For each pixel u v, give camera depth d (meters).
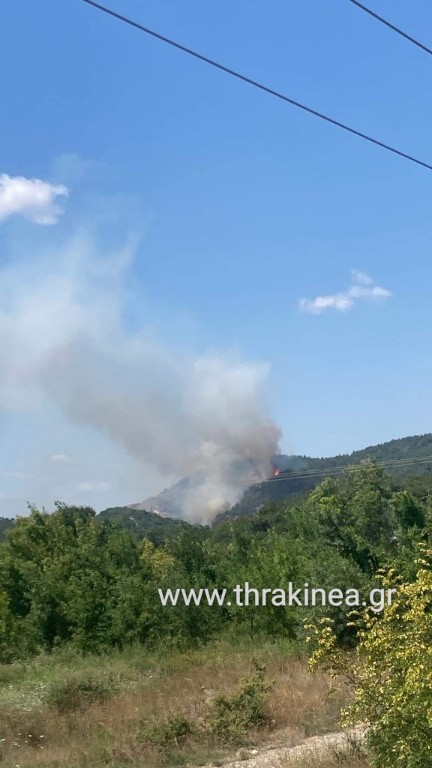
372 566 29.16
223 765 13.20
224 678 20.20
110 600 29.94
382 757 8.85
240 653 25.52
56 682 18.69
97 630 29.45
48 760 13.75
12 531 40.94
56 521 42.25
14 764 13.58
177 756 13.83
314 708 15.72
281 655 23.56
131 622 29.45
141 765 13.29
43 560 35.62
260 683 16.86
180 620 29.72
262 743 14.36
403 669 8.55
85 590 30.19
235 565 35.22
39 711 16.80
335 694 15.67
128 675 21.12
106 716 16.31
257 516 57.22
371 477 57.41
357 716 9.05
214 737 14.63
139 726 15.45
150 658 26.05
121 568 33.12
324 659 10.10
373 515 40.91
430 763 8.30
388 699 8.67
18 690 18.91
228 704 15.65
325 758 11.57
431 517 29.64
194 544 36.41
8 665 26.70
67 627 30.33
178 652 27.80
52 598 30.66
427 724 8.30
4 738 15.18
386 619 8.91
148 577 33.75
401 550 30.08
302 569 29.55
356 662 9.96
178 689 19.08
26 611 35.19
